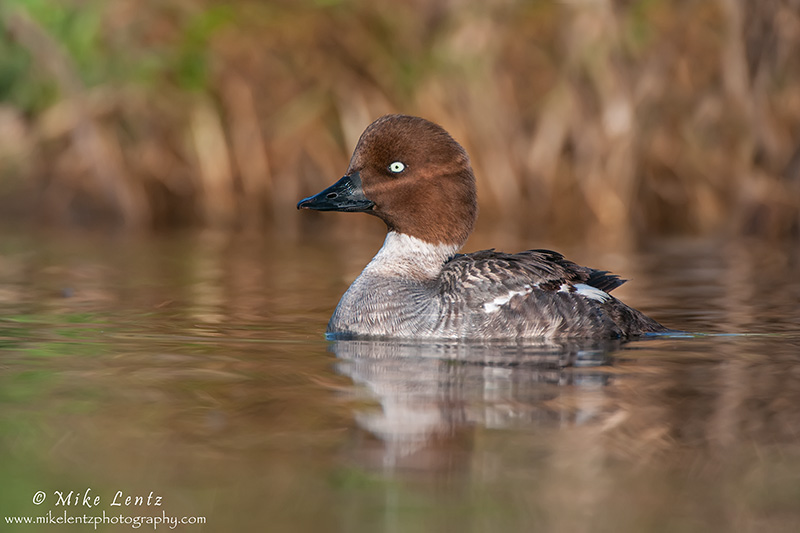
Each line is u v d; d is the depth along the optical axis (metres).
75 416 6.91
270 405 7.19
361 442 6.35
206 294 13.27
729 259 17.22
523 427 6.66
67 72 22.03
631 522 5.20
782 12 20.64
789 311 11.96
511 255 10.66
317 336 10.20
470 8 21.86
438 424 6.74
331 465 5.95
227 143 22.34
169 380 7.97
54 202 22.25
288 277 14.98
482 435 6.50
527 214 21.59
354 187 10.88
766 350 9.38
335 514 5.25
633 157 20.98
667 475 5.82
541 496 5.51
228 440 6.39
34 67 22.17
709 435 6.52
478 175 21.59
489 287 10.15
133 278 14.74
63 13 22.08
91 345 9.55
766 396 7.49
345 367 8.52
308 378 8.06
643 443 6.36
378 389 7.66
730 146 21.38
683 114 21.50
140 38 22.16
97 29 22.06
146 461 6.01
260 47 22.00
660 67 21.09
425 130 10.80
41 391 7.59
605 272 11.17
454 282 10.27
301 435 6.48
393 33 22.20
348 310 10.48
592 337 10.04
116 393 7.54
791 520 5.23
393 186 10.77
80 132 21.97
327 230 21.55
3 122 22.38
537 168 21.47
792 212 20.77
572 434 6.54
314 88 22.16
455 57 21.70
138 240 19.39
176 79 22.17
